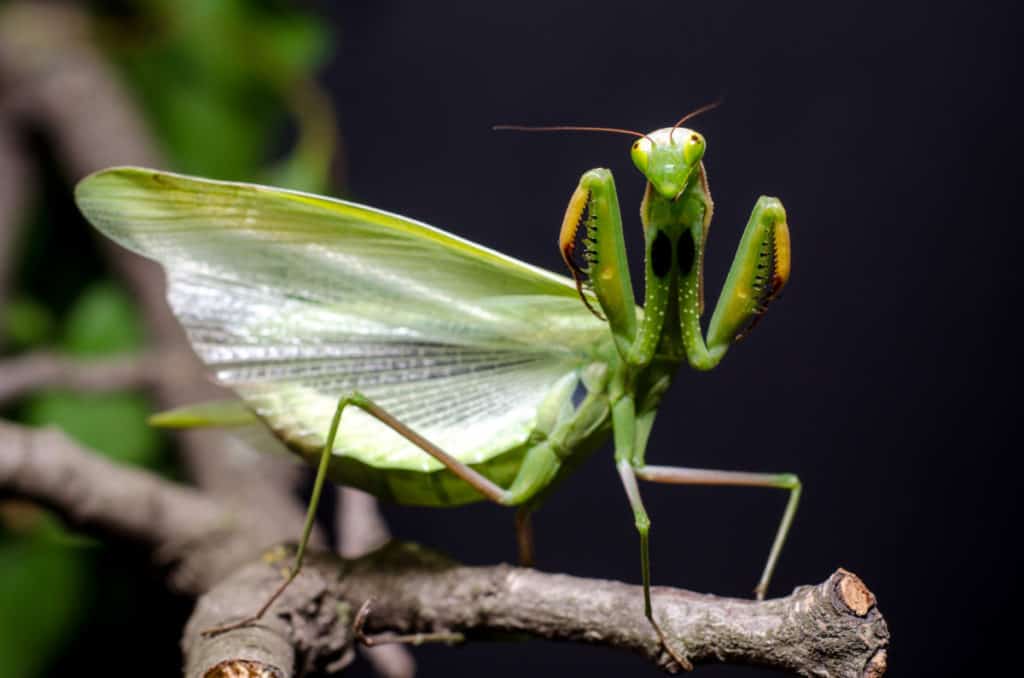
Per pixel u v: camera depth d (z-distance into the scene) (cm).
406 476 26
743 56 35
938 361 35
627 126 36
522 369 26
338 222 26
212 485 29
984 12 34
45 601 30
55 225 32
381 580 26
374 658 28
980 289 35
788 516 26
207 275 26
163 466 31
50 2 32
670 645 25
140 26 32
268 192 26
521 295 26
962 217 34
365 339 26
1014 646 34
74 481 27
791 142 35
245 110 33
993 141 34
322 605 26
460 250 26
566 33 36
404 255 26
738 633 24
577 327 26
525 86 37
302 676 26
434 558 26
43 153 32
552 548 36
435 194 38
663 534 36
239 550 28
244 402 26
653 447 36
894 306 35
